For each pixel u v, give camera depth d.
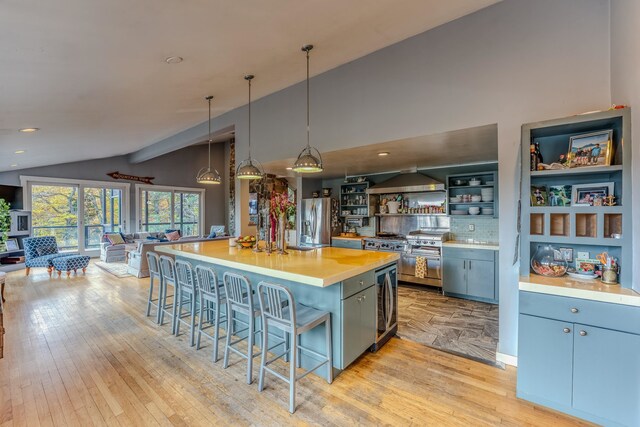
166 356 2.75
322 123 3.77
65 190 7.87
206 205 10.80
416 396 2.14
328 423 1.88
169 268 3.46
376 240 5.40
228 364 2.60
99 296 4.65
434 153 3.89
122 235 8.16
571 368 1.90
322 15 2.40
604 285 1.94
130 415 1.96
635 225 1.83
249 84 3.82
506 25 2.53
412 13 2.57
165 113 4.56
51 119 3.72
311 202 6.44
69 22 1.88
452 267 4.50
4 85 2.58
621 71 1.98
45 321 3.60
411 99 3.04
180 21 2.12
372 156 4.09
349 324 2.40
